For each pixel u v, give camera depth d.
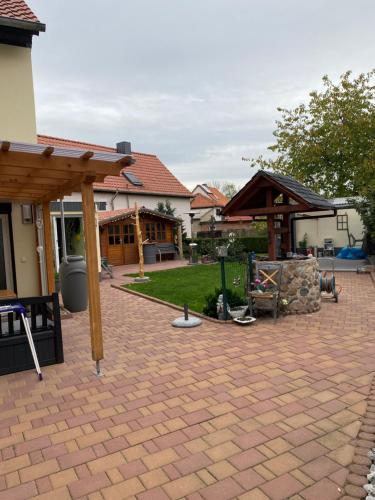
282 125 20.77
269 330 6.31
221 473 2.76
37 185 5.91
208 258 17.73
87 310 8.66
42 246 7.89
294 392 3.99
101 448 3.15
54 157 4.24
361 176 18.78
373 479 2.59
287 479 2.66
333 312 7.36
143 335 6.37
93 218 4.64
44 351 5.11
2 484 2.75
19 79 7.36
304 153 19.62
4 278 7.75
